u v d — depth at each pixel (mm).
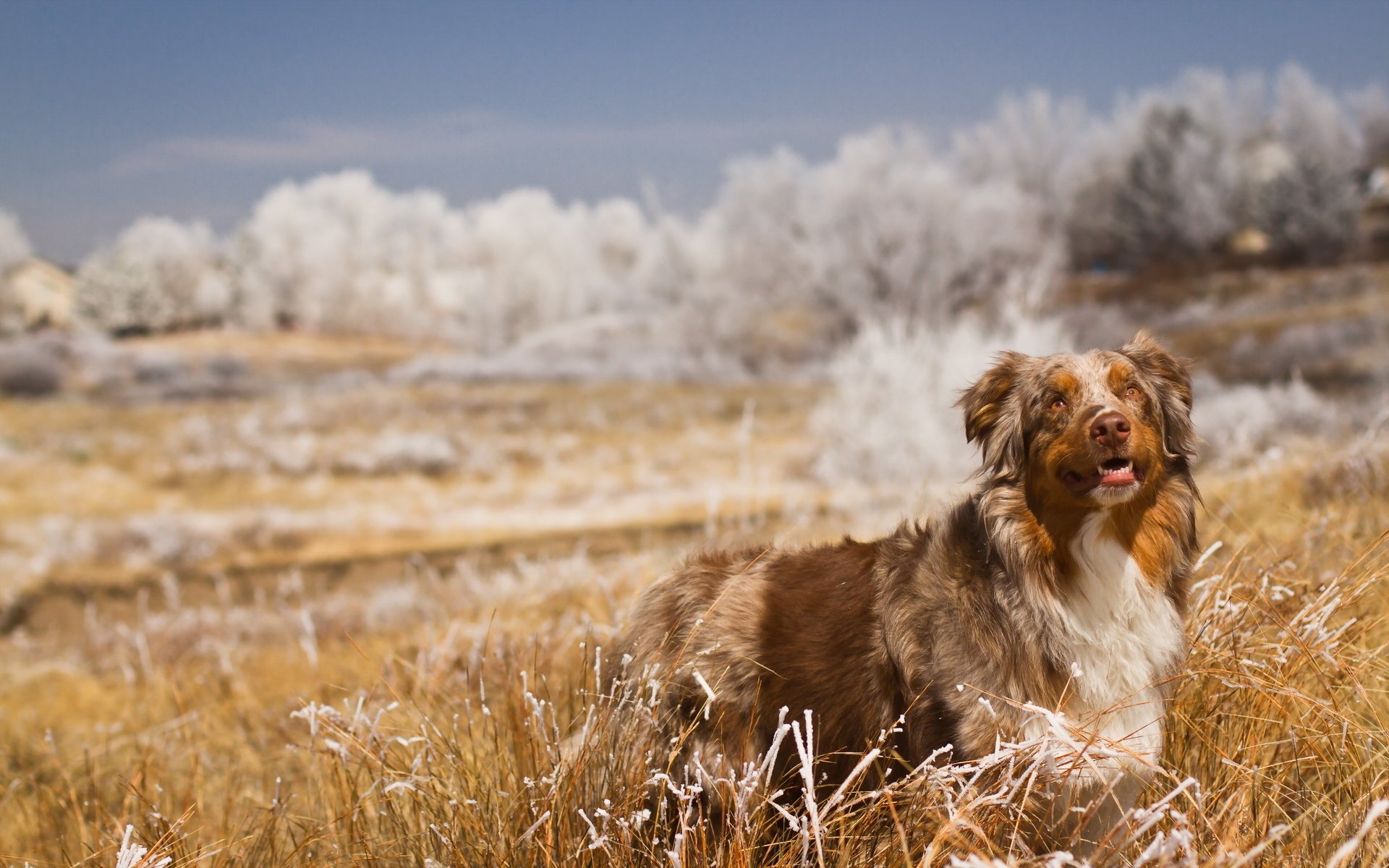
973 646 3012
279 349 67438
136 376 50031
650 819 3311
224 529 21047
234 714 6570
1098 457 2855
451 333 72125
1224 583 3938
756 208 51250
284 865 3602
